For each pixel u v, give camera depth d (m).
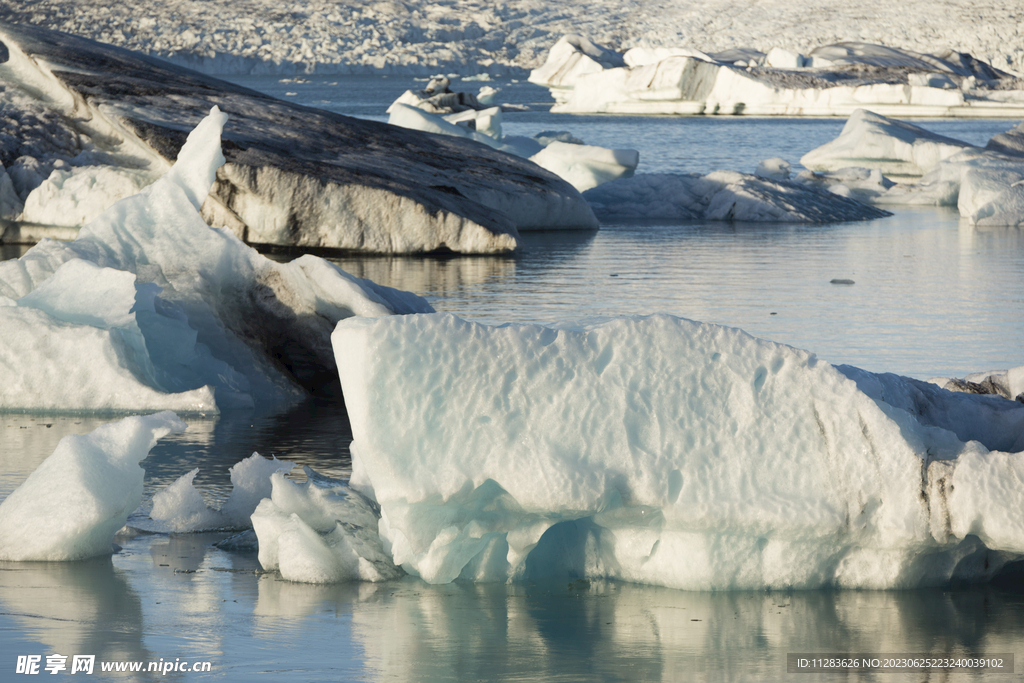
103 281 29.28
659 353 14.95
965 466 14.86
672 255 60.41
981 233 73.44
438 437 14.09
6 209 62.28
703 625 13.87
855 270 53.84
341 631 13.41
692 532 14.82
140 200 33.12
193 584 15.30
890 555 15.30
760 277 51.09
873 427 15.02
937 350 33.88
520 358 14.45
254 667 12.12
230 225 59.50
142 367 29.03
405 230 60.66
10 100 67.50
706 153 142.50
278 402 30.02
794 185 89.00
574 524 15.99
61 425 25.97
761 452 14.87
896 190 99.75
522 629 13.62
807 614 14.37
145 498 19.88
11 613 13.86
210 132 34.22
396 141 72.62
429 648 12.86
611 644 13.11
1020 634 13.68
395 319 14.10
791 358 15.23
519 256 60.12
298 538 15.65
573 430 14.43
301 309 31.98
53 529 16.20
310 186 59.16
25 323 27.95
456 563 15.30
